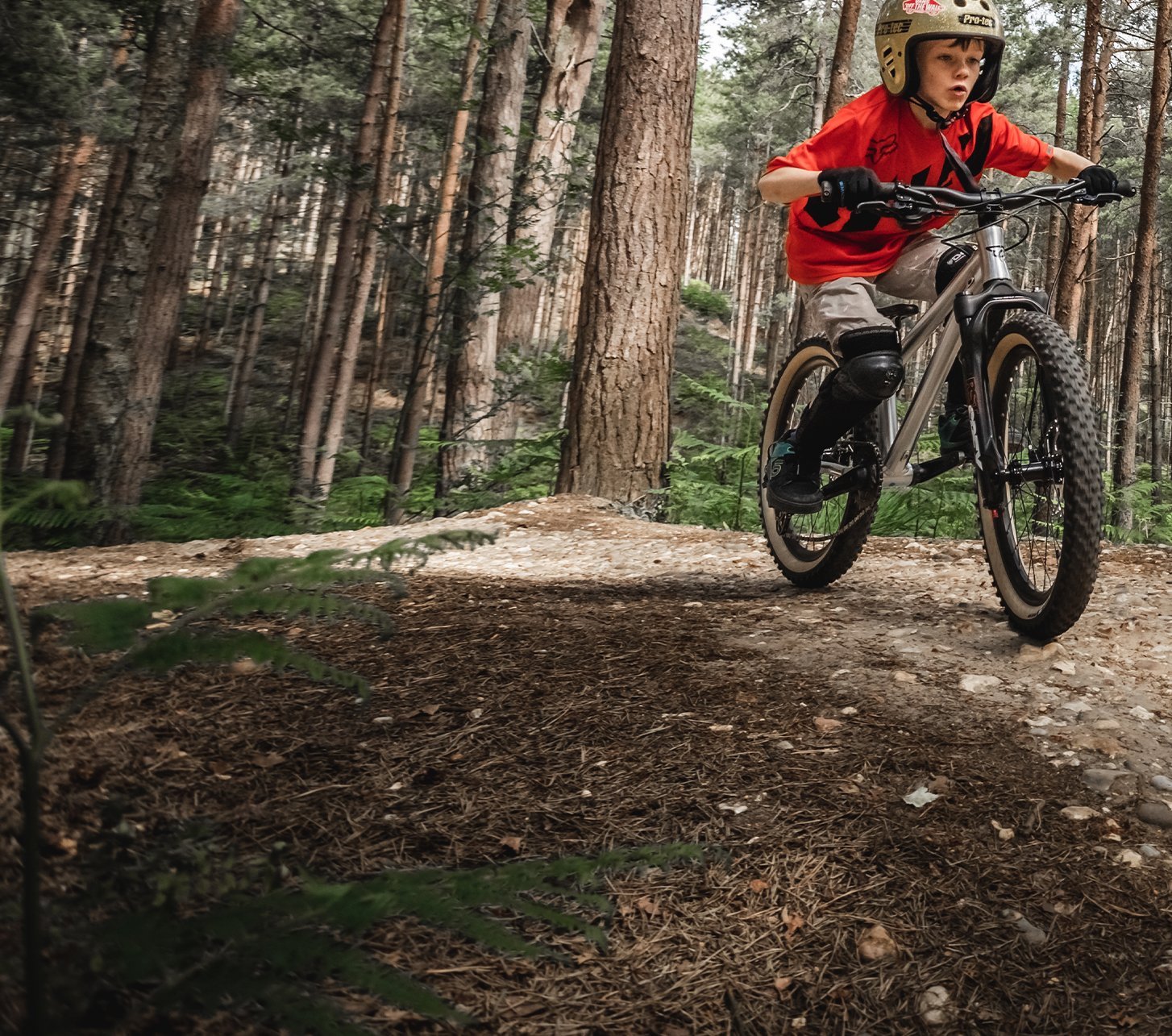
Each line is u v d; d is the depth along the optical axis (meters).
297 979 1.39
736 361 36.97
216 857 1.96
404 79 20.47
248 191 27.84
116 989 1.55
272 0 19.58
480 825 2.28
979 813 2.31
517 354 11.11
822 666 3.20
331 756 2.60
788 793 2.40
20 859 1.96
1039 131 27.62
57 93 14.80
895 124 3.36
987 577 4.41
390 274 25.81
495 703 2.92
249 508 11.62
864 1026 1.71
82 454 12.05
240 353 29.34
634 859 1.55
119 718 2.74
